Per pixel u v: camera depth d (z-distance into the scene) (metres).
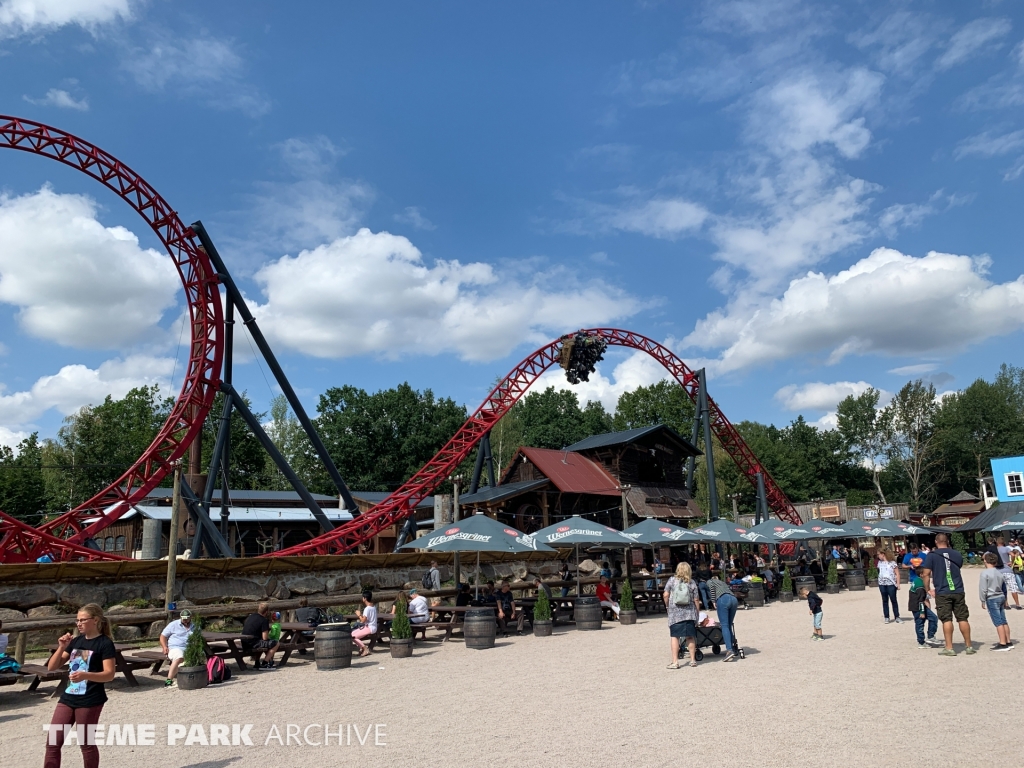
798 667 15.02
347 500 41.38
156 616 20.16
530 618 25.45
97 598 21.00
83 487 82.38
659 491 54.56
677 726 10.32
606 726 10.48
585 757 8.91
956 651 16.14
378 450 97.88
